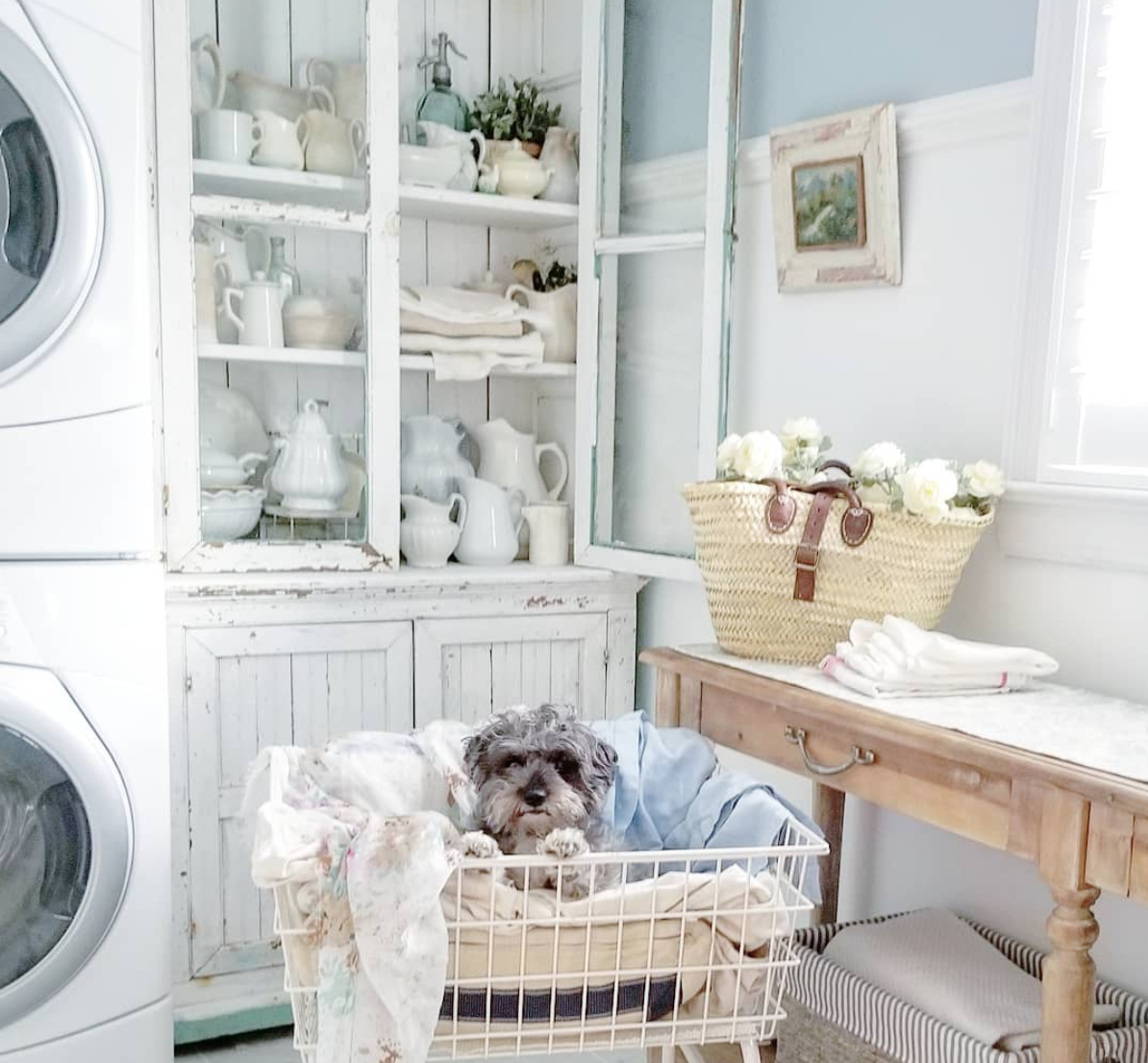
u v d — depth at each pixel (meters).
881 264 1.89
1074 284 1.64
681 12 2.19
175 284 2.03
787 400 2.13
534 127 2.54
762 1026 1.30
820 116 1.99
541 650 2.30
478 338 2.36
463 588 2.19
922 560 1.59
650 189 2.28
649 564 2.23
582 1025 1.24
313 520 2.21
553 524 2.43
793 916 1.30
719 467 1.74
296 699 2.08
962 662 1.49
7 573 1.46
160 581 1.56
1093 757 1.20
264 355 2.14
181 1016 2.02
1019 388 1.68
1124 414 1.59
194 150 2.07
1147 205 1.56
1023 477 1.69
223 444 2.13
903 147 1.85
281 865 1.16
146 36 1.98
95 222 1.49
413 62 2.53
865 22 1.92
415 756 1.52
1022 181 1.68
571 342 2.51
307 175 2.16
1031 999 1.48
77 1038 1.53
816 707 1.44
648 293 2.29
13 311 1.47
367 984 1.15
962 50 1.76
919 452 1.87
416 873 1.14
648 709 2.46
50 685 1.48
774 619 1.67
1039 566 1.69
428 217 2.53
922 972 1.55
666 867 1.44
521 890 1.33
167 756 1.58
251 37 2.12
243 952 2.07
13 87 1.43
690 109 2.18
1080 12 1.58
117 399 1.54
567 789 1.38
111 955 1.55
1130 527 1.54
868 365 1.96
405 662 2.17
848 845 2.02
